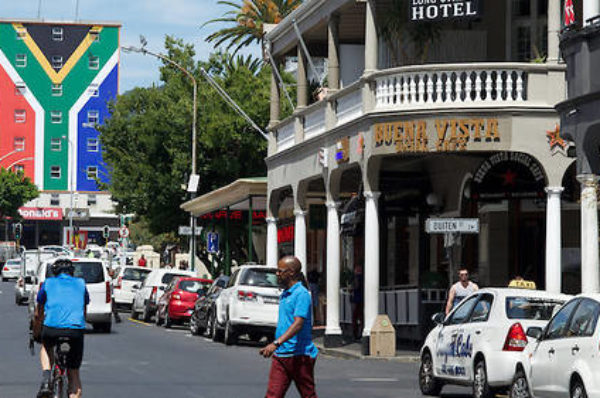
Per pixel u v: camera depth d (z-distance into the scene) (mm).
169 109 79062
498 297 23969
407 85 37062
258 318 42438
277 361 16750
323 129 44688
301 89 48344
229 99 55219
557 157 35219
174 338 46844
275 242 52312
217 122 76938
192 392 25438
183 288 53531
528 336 22375
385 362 36500
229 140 77625
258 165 79312
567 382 19391
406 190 44094
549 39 35656
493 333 23469
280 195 55562
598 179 28547
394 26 40625
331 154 42438
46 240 181625
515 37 40750
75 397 20062
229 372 30875
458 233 36719
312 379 16844
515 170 39688
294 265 16844
